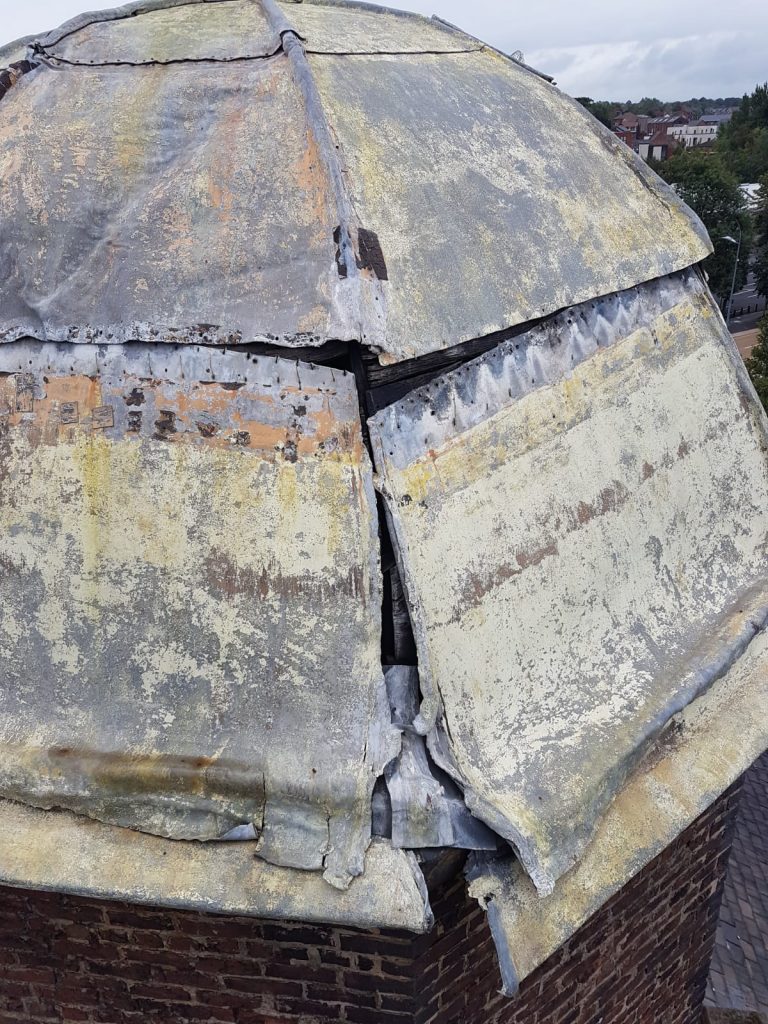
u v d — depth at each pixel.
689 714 2.58
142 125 2.56
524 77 3.47
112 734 2.07
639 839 2.23
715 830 3.70
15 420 2.19
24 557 2.16
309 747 1.97
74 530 2.14
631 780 2.36
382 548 2.06
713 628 2.72
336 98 2.62
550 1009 3.23
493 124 2.98
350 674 2.00
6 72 2.75
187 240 2.28
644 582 2.65
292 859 1.91
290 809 1.94
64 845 2.00
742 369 3.23
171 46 2.86
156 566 2.10
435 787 1.93
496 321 2.37
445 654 2.05
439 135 2.74
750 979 5.01
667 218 3.15
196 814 1.98
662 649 2.57
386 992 2.51
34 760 2.06
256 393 2.09
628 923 3.42
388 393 2.17
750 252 45.69
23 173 2.48
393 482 2.06
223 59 2.75
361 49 3.04
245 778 1.96
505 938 1.91
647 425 2.77
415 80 2.97
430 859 1.96
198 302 2.18
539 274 2.56
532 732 2.18
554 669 2.32
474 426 2.26
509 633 2.23
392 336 2.12
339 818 1.92
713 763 2.50
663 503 2.77
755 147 70.38
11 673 2.16
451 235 2.44
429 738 1.96
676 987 4.00
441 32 3.65
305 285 2.15
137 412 2.13
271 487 2.06
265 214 2.29
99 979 2.68
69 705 2.12
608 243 2.84
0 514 2.17
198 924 2.47
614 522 2.58
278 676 2.03
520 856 1.88
